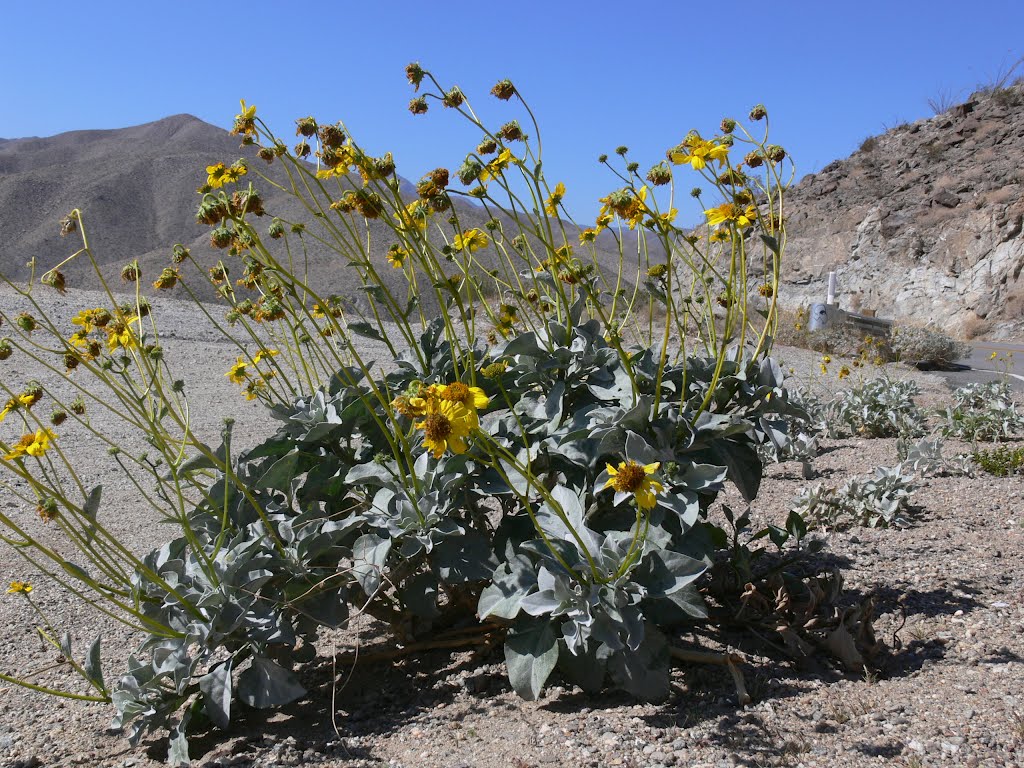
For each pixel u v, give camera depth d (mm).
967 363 17156
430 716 2629
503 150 2939
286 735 2574
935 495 4863
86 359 2824
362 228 15102
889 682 2672
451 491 2844
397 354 3236
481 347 3592
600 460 2914
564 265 3092
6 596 3775
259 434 6883
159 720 2531
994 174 31438
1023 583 3439
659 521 2674
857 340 16703
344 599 2783
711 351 3367
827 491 4668
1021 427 6855
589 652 2621
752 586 3021
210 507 2898
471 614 3260
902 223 32750
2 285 15227
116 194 100250
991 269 29703
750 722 2432
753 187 3018
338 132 2721
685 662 2848
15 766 2482
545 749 2336
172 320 13516
